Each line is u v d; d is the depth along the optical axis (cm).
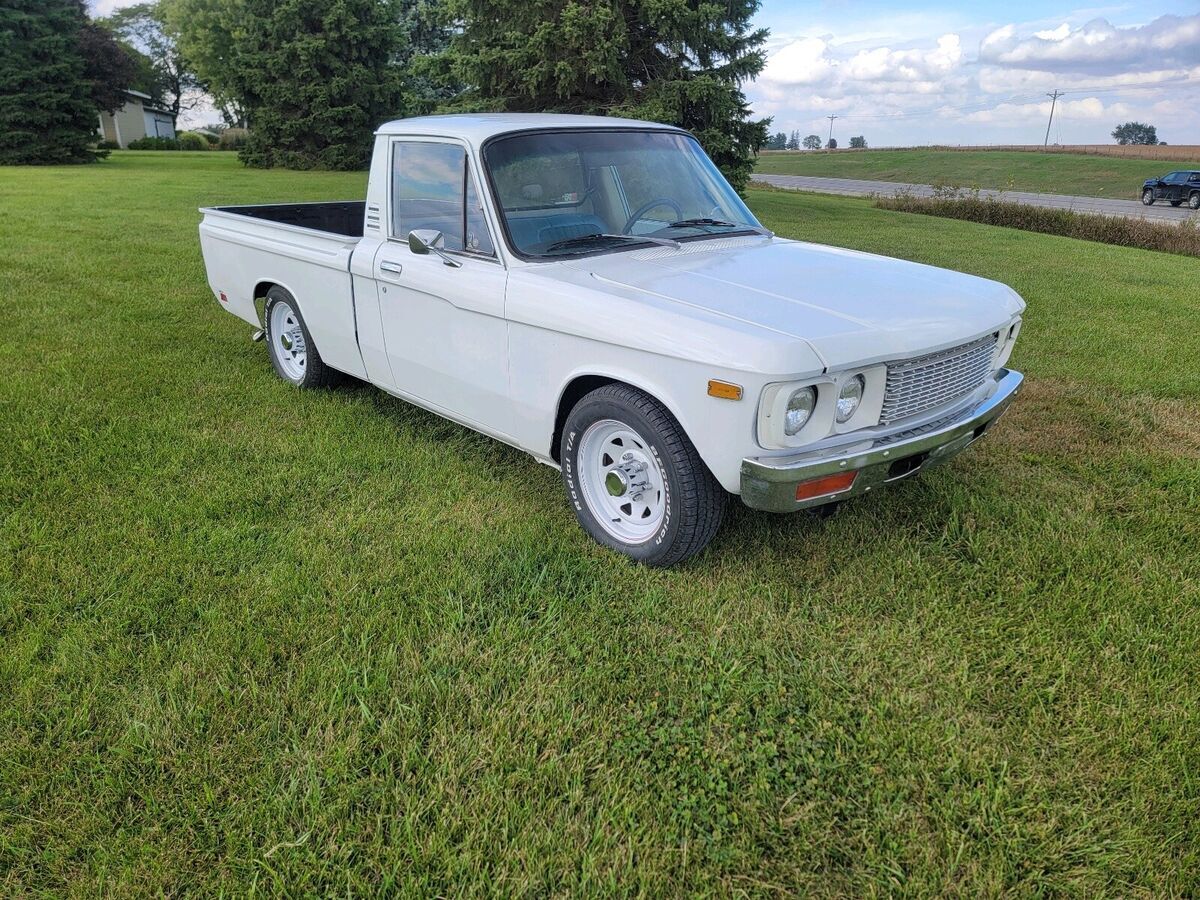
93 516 368
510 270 358
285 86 3222
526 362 355
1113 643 295
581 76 1886
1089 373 624
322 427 480
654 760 241
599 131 419
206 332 676
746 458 284
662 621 305
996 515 388
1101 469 450
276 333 556
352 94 3312
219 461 430
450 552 346
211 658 275
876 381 302
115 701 257
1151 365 648
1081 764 241
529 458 447
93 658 273
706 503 314
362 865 204
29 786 225
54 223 1280
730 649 287
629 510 352
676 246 394
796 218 1933
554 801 222
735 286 336
